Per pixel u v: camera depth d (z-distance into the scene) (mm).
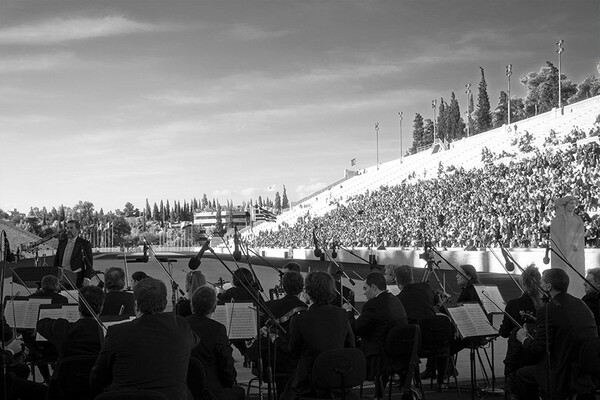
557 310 7816
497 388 10742
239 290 10906
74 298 11078
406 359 8586
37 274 13531
